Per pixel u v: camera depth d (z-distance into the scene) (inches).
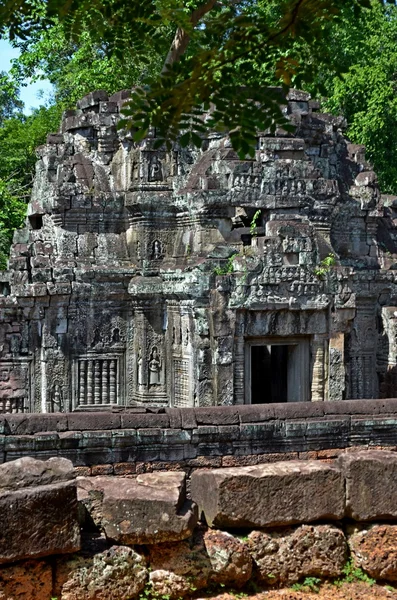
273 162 904.3
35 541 300.0
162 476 336.5
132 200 915.4
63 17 387.2
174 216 927.7
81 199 924.6
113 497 314.2
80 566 306.5
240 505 325.7
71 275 906.1
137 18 382.6
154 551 316.5
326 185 924.6
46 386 909.2
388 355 1022.4
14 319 907.4
